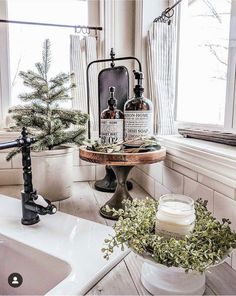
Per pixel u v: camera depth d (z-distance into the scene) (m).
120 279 0.51
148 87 1.15
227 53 0.81
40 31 1.28
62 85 0.98
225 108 0.77
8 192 1.12
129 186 1.14
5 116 1.29
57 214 0.82
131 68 1.27
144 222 0.50
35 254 0.63
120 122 0.85
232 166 0.57
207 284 0.50
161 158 0.78
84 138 0.97
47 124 0.93
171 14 1.10
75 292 0.47
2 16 1.22
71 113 0.97
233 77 0.72
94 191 1.10
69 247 0.62
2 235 0.70
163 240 0.46
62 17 1.30
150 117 0.83
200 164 0.69
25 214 0.76
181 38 1.09
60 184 0.96
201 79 0.99
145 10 1.14
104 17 1.24
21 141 0.73
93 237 0.68
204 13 0.96
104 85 1.17
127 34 1.26
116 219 0.79
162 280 0.46
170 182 0.89
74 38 1.23
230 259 0.56
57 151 0.92
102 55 1.28
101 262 0.56
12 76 1.28
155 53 1.06
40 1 1.27
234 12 0.70
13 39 1.26
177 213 0.47
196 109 1.02
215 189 0.64
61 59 1.30
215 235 0.45
